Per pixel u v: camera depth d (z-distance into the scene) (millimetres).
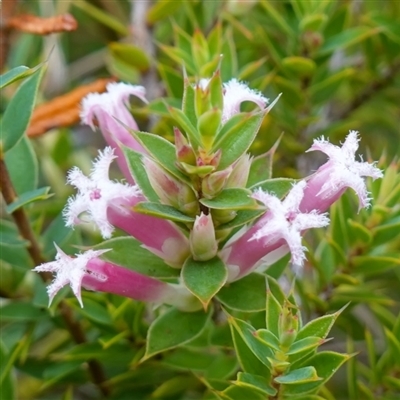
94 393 153
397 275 152
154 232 114
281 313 112
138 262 117
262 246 114
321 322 112
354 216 139
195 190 110
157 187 111
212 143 108
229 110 116
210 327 128
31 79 126
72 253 135
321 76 157
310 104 156
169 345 118
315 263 137
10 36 148
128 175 121
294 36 156
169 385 134
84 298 133
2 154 125
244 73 145
